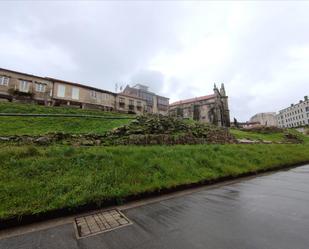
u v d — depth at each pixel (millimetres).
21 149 6379
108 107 33156
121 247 2896
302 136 33094
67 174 5461
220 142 15438
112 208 4645
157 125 13453
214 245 2840
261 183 6922
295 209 4203
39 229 3625
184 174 6855
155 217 4008
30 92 24609
